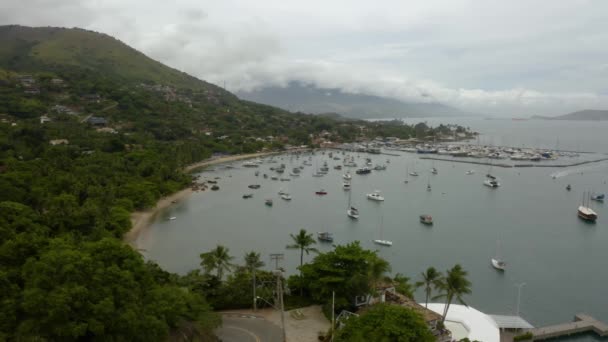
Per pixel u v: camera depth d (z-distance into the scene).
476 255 158.12
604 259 154.50
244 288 93.56
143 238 171.00
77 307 53.09
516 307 118.25
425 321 74.44
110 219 156.38
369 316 70.50
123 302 57.44
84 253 63.97
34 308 51.88
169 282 90.25
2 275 57.78
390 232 186.62
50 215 136.12
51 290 54.28
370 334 65.25
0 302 54.38
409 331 65.06
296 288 96.50
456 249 164.50
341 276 87.88
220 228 189.12
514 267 146.50
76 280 56.03
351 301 88.00
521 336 95.88
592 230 190.00
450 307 98.94
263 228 190.75
